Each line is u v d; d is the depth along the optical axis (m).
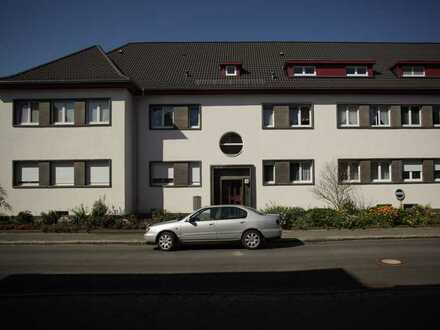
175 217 19.22
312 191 22.47
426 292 7.29
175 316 6.09
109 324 5.77
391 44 28.09
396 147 22.89
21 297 7.14
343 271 9.18
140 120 22.41
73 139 20.45
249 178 22.48
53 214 18.56
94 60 21.78
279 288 7.74
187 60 25.42
